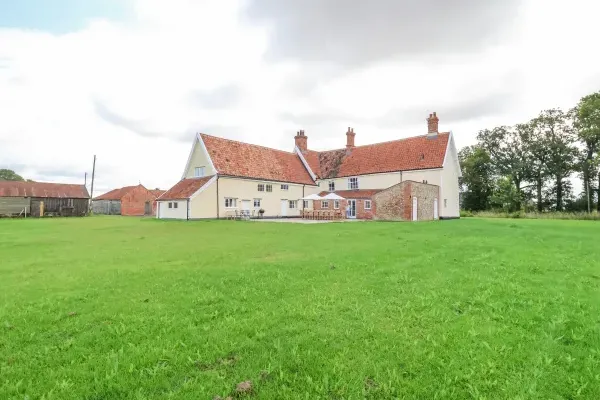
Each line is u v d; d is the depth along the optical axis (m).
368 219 37.41
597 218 39.09
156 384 3.10
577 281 6.82
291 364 3.45
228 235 17.55
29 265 9.09
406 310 5.11
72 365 3.47
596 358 3.56
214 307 5.34
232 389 3.03
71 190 61.47
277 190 42.50
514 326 4.46
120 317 4.87
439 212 37.03
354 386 3.06
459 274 7.48
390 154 43.16
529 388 3.01
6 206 52.88
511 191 51.91
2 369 3.39
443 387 3.07
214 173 36.44
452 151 40.72
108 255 10.85
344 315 4.91
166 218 37.59
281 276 7.40
